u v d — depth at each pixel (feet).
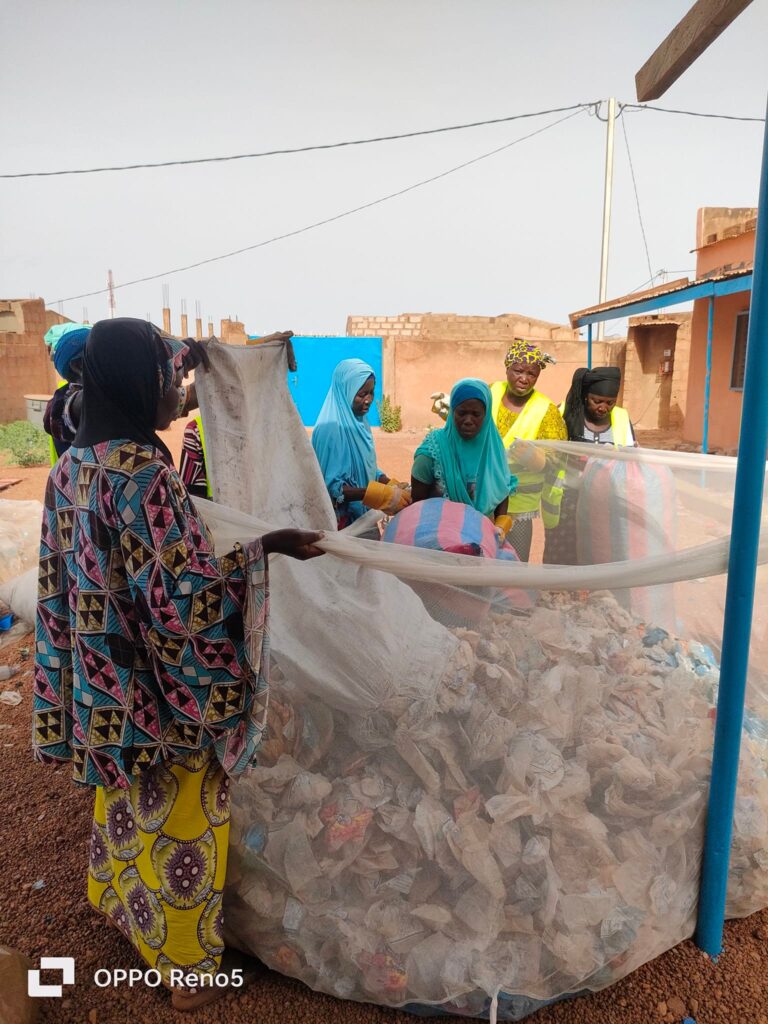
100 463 5.70
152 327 5.97
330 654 7.19
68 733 6.66
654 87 7.86
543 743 7.22
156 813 6.51
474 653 7.44
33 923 8.22
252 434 7.68
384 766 7.30
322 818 7.13
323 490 8.24
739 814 7.91
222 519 7.00
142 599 5.74
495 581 7.06
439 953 6.77
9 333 60.64
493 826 6.98
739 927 8.13
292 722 7.64
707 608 8.29
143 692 6.12
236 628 6.10
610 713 7.78
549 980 6.93
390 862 7.00
